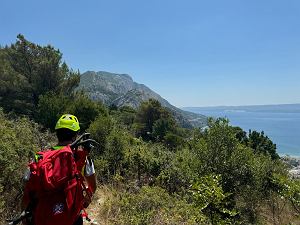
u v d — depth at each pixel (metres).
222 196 8.70
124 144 14.65
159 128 63.19
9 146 7.22
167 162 13.48
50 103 28.42
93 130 16.11
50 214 3.11
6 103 32.62
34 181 3.17
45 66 34.97
